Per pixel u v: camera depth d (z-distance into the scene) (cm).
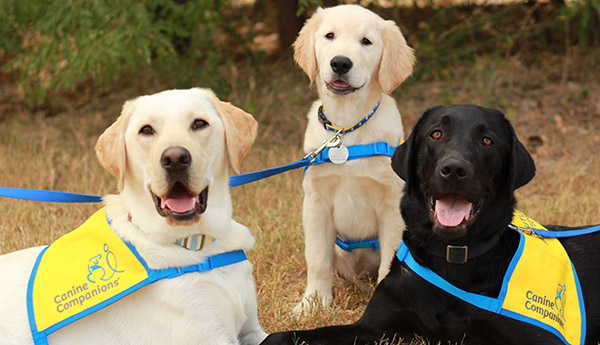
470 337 328
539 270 326
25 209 554
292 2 986
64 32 730
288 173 662
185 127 284
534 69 934
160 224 293
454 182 307
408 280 338
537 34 966
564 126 795
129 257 293
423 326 336
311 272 418
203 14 846
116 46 688
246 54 1005
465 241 326
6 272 305
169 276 291
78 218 546
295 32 995
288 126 806
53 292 290
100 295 287
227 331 299
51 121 832
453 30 972
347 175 403
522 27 950
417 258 337
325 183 410
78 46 711
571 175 645
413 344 342
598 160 697
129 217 303
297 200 580
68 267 296
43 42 743
